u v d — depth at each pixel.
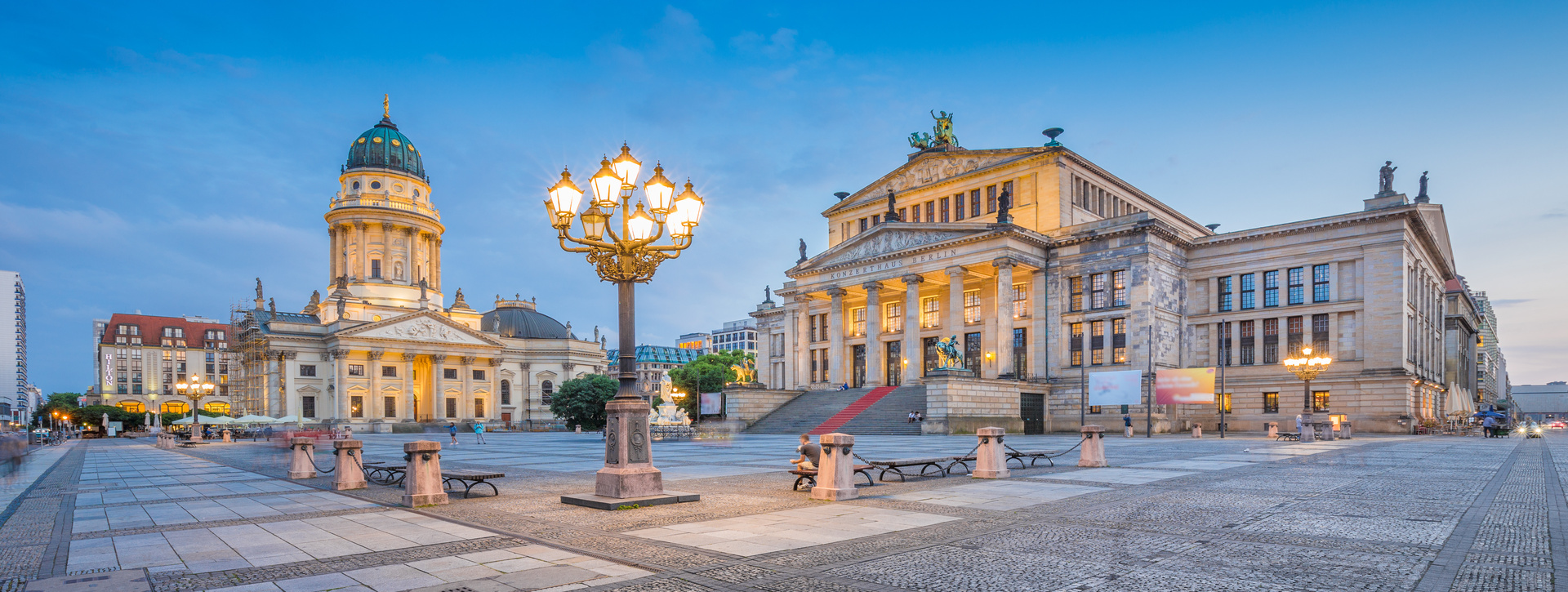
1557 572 10.66
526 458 38.56
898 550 12.38
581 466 31.73
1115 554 11.96
